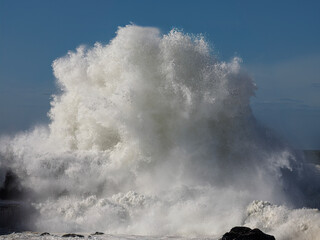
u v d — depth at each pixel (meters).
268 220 19.06
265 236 15.46
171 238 17.59
